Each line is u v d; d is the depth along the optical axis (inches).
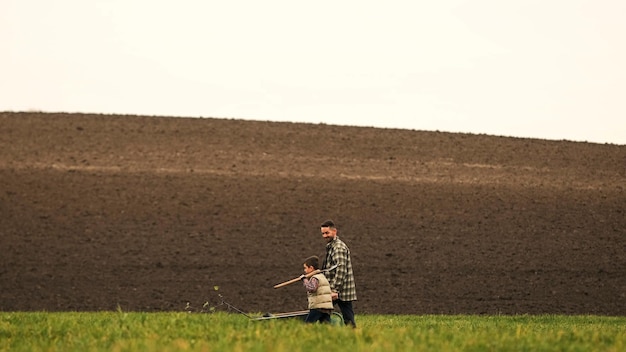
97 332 1631.4
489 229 5408.5
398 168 6761.8
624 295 4365.2
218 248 4835.1
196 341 1457.9
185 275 4394.7
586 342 1497.3
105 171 6225.4
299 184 6131.9
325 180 6274.6
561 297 4281.5
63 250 4746.6
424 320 2787.9
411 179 6451.8
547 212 5807.1
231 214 5438.0
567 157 7421.3
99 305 3868.1
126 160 6520.7
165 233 5073.8
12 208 5388.8
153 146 6929.1
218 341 1448.1
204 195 5792.3
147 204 5575.8
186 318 1982.0
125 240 4940.9
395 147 7391.7
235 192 5876.0
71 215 5329.7
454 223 5477.4
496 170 6879.9
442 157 7185.0
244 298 4028.1
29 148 6663.4
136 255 4697.3
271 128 7691.9
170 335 1556.3
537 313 3941.9
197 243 4918.8
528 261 4867.1
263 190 5949.8
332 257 1884.8
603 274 4722.0
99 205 5521.7
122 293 4079.7
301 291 4168.3
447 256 4874.5
